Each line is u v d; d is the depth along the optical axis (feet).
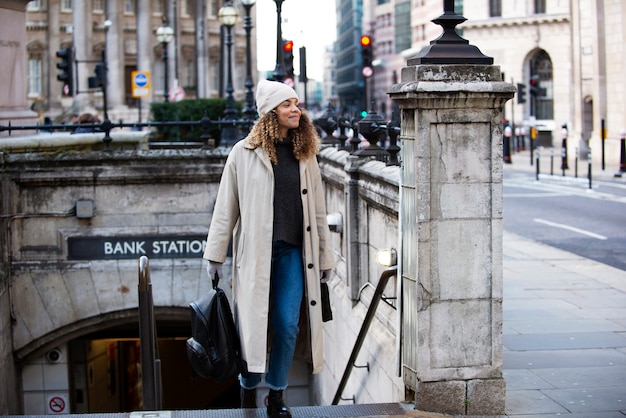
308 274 19.07
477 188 19.95
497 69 19.72
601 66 123.75
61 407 53.57
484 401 20.35
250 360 18.54
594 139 124.06
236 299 19.30
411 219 20.52
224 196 19.16
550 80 177.17
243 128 63.26
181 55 284.00
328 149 40.29
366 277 30.78
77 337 54.03
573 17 138.21
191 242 51.11
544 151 158.20
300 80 82.74
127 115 215.10
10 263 50.39
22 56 59.98
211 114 87.20
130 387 71.41
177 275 51.39
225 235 19.08
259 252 18.54
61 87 265.54
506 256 44.50
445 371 20.25
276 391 19.22
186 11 285.02
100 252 50.83
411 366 20.90
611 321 29.91
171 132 86.89
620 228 55.42
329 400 38.68
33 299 50.85
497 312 20.21
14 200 49.85
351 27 429.38
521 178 99.30
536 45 175.83
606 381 23.15
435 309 20.13
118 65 227.81
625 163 99.30
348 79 453.17
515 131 162.40
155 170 50.08
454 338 20.21
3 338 49.34
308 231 19.06
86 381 57.57
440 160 19.84
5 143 52.08
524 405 21.26
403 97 19.85
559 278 38.11
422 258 19.97
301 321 19.83
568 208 67.26
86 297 50.96
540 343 27.14
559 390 22.43
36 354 52.26
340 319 34.78
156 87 274.16
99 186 50.31
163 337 60.39
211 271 19.27
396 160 27.20
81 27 223.10
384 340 26.09
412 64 20.17
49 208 50.24
